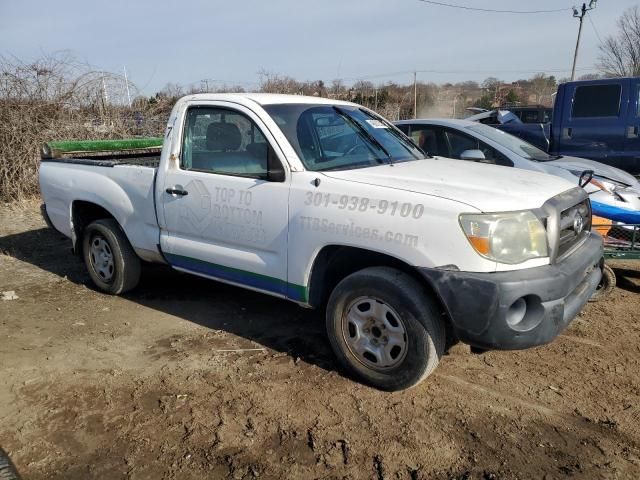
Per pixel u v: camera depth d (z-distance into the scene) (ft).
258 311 15.87
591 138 27.53
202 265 14.08
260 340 13.93
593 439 9.85
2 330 14.76
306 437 10.00
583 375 12.00
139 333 14.49
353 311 11.49
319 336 14.07
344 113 14.40
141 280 18.70
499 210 10.01
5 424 10.50
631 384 11.62
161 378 12.10
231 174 13.08
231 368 12.50
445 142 22.70
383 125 15.40
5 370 12.55
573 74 96.99
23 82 31.76
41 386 11.85
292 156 12.01
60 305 16.61
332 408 10.85
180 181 13.96
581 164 20.99
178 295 17.29
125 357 13.14
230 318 15.39
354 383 11.75
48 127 32.40
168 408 10.94
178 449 9.71
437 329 10.61
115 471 9.19
